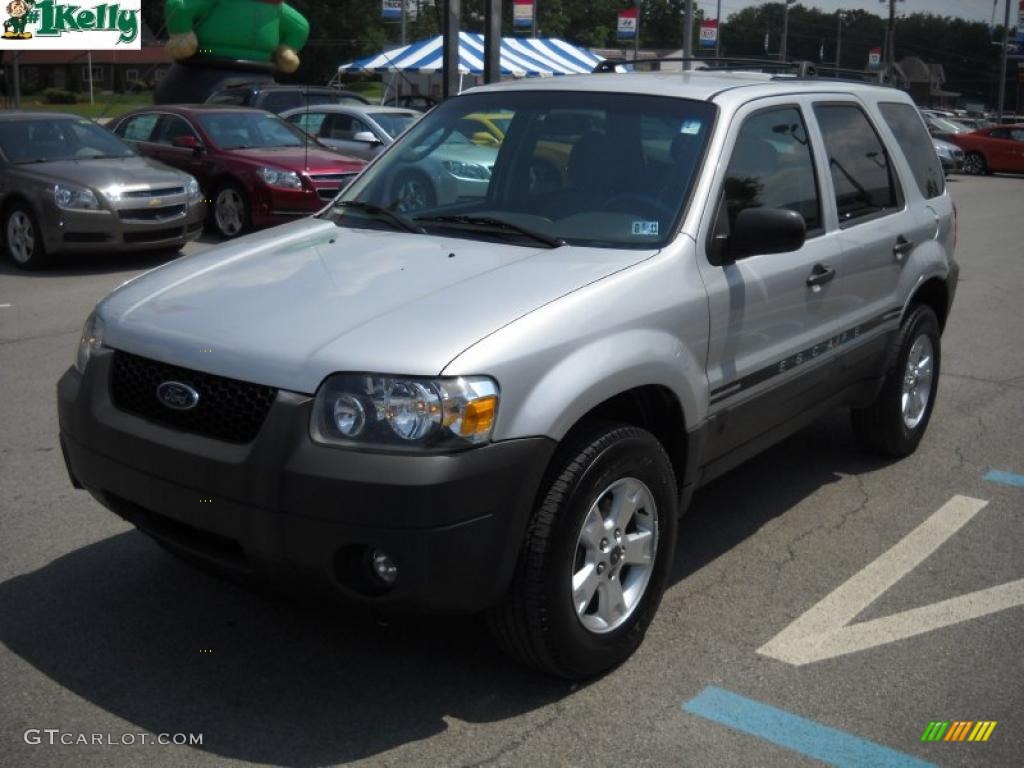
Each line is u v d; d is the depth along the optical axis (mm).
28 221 11102
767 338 4328
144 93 56344
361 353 3115
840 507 5273
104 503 3619
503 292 3451
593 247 3920
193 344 3332
